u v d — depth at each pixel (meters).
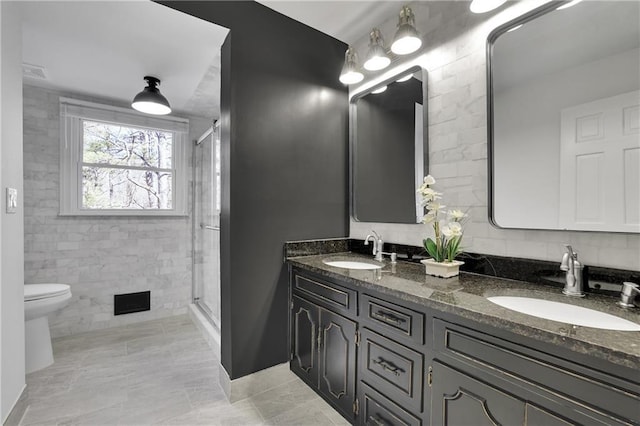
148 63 2.27
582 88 1.20
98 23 1.77
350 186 2.36
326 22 2.13
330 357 1.68
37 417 1.64
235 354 1.84
